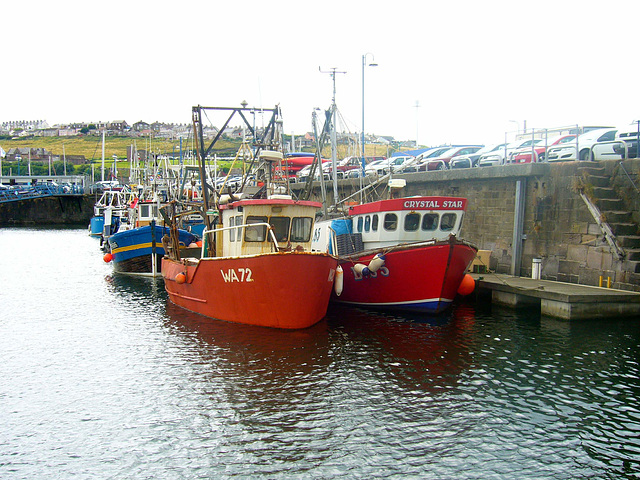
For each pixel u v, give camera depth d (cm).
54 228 6825
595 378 1138
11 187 7756
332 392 1076
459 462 828
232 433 923
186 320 1658
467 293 1686
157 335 1496
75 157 13925
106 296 2142
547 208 1844
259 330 1486
